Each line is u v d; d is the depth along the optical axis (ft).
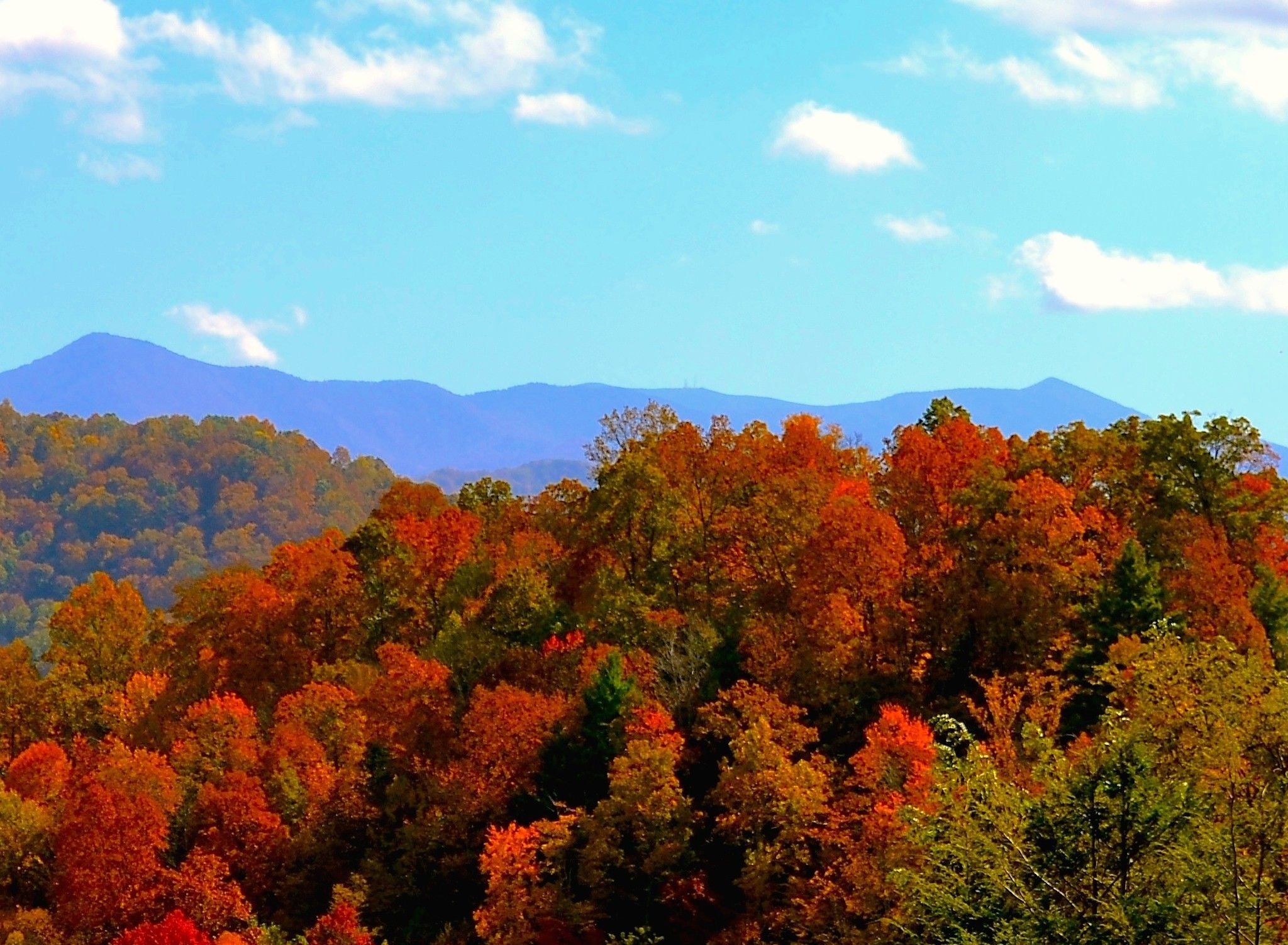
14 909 325.42
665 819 249.75
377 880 286.87
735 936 225.97
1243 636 268.82
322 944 261.44
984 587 293.43
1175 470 354.33
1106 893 116.98
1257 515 343.87
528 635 352.90
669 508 360.07
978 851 121.60
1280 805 116.16
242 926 289.74
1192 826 116.37
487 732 286.66
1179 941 113.09
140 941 265.34
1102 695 254.47
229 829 306.55
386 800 311.47
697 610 337.93
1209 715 122.21
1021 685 258.78
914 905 127.65
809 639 285.23
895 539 297.33
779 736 257.96
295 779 317.22
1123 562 275.80
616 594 334.24
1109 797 117.19
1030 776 175.83
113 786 324.60
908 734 227.81
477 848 283.59
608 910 253.85
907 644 290.76
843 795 242.99
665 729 268.21
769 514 336.29
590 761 278.05
